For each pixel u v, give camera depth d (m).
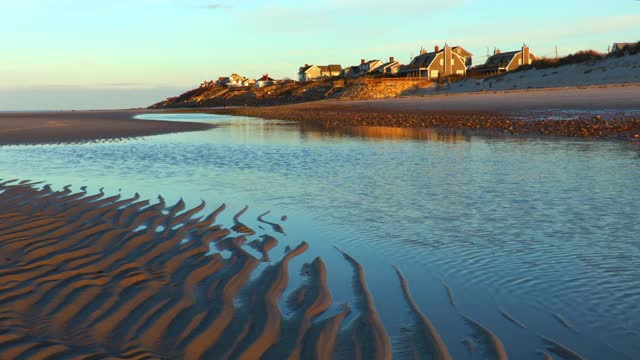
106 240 6.89
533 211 8.54
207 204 9.28
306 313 4.58
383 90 90.12
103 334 4.11
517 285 5.29
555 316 4.54
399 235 7.24
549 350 3.93
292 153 17.25
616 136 20.47
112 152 18.03
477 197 9.74
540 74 74.38
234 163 14.89
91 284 5.23
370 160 15.27
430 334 4.18
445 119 34.59
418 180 11.72
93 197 9.84
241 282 5.38
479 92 69.75
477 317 4.53
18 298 4.83
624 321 4.42
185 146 20.00
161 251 6.45
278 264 5.98
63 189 10.71
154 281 5.36
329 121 38.56
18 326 4.21
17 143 21.80
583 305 4.77
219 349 3.90
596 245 6.63
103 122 40.22
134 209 8.82
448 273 5.68
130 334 4.12
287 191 10.55
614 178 11.39
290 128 31.33
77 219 8.04
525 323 4.41
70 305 4.68
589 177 11.59
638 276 5.48
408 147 18.75
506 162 14.34
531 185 10.80
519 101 46.19
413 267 5.89
